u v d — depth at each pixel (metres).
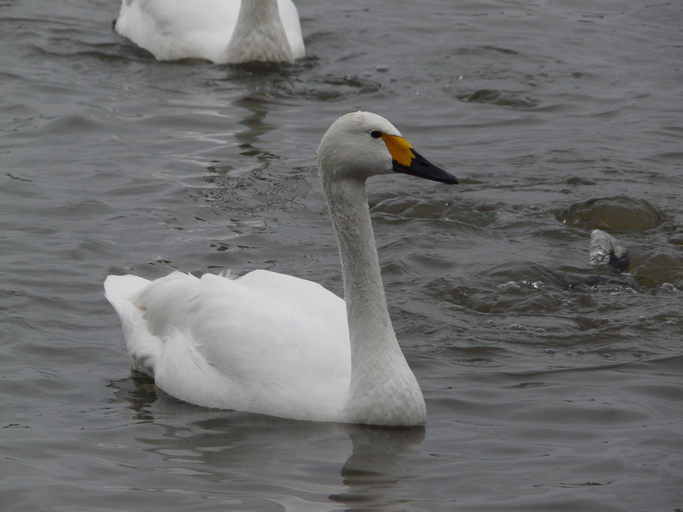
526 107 20.33
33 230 15.50
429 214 16.55
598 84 21.28
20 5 24.22
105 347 12.94
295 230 15.93
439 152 18.53
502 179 17.62
